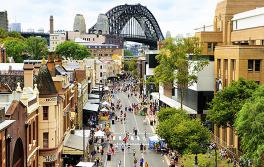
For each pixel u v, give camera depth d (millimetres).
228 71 87188
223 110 69562
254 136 49188
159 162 76375
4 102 48500
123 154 82812
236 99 69312
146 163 69812
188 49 105500
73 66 145250
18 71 63906
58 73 81938
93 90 168250
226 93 70500
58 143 61906
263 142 48562
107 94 189125
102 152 81938
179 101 118562
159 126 71750
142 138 98750
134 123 119562
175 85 115062
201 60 100688
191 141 65312
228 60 87000
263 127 49156
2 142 37969
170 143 69125
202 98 98375
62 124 66500
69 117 78625
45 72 59719
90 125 106312
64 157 66562
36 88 56250
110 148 82625
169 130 69625
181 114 77438
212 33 111625
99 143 90562
